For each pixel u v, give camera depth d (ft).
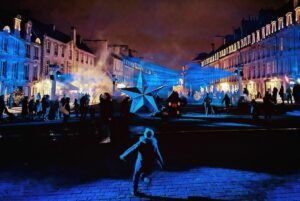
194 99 149.18
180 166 21.36
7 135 37.96
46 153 26.66
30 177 19.26
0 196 15.90
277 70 133.80
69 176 19.40
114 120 54.29
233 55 194.39
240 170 20.07
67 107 49.85
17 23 118.93
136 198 15.37
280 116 59.47
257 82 155.84
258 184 17.19
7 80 110.22
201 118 59.98
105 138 33.76
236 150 26.27
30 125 49.37
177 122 52.11
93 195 15.89
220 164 21.68
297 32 118.21
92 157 24.86
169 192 16.16
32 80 129.29
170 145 29.25
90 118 61.52
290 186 16.71
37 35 135.74
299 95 70.18
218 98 131.44
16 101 95.71
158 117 63.00
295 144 28.60
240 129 40.32
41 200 15.31
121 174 19.77
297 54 118.01
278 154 24.43
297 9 117.39
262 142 30.01
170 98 63.46
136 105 36.01
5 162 23.32
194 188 16.71
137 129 42.32
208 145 28.89
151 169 15.83
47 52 140.05
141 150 15.88
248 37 167.94
